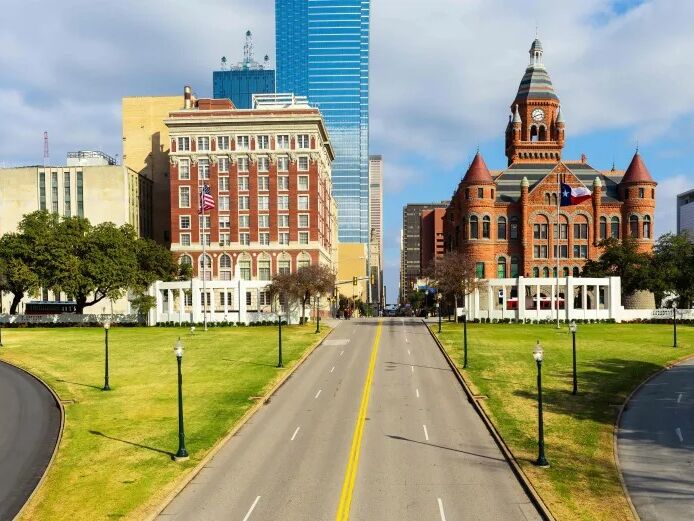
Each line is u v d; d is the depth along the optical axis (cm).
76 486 2620
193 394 4272
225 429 3416
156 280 9725
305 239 12288
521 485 2581
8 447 3212
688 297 9594
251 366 5281
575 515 2253
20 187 12675
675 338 6303
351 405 3959
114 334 7794
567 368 5069
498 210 11638
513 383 4525
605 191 11806
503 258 11600
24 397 4322
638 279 9525
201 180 12456
